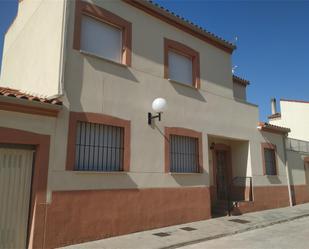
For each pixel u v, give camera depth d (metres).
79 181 7.53
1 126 6.44
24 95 6.85
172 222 9.55
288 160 16.22
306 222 10.96
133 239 7.73
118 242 7.42
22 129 6.72
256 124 14.27
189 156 10.88
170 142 10.33
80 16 8.40
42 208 6.79
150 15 10.34
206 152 11.34
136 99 9.32
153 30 10.34
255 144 13.97
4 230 6.41
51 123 7.22
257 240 7.95
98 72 8.48
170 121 10.23
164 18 10.76
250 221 10.48
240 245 7.40
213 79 12.39
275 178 14.77
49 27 8.67
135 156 8.94
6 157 6.62
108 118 8.46
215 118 12.08
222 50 13.17
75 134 7.66
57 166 7.18
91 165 8.03
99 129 8.35
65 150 7.38
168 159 9.88
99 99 8.36
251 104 14.18
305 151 18.09
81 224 7.38
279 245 7.38
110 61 8.80
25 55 10.27
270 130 15.01
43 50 8.83
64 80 7.70
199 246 7.34
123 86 9.04
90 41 8.70
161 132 9.86
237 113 13.25
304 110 23.77
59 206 7.06
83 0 8.53
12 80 11.30
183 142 10.78
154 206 9.13
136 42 9.71
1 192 6.45
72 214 7.26
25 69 10.09
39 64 8.97
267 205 13.78
